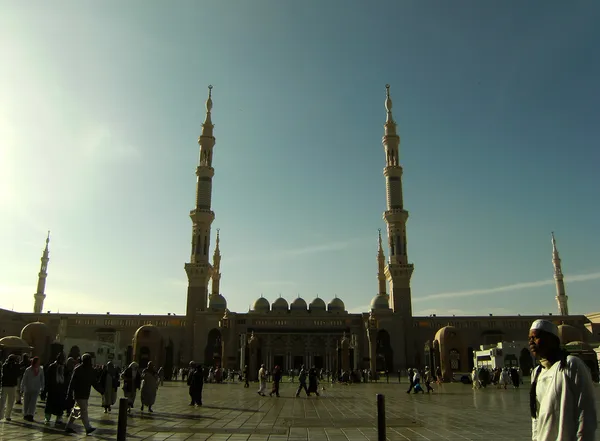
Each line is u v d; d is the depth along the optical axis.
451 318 92.88
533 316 92.38
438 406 29.03
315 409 26.88
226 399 33.84
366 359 91.25
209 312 93.50
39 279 102.00
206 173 103.50
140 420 21.20
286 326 94.69
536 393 6.89
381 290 115.69
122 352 88.38
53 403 18.97
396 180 101.25
